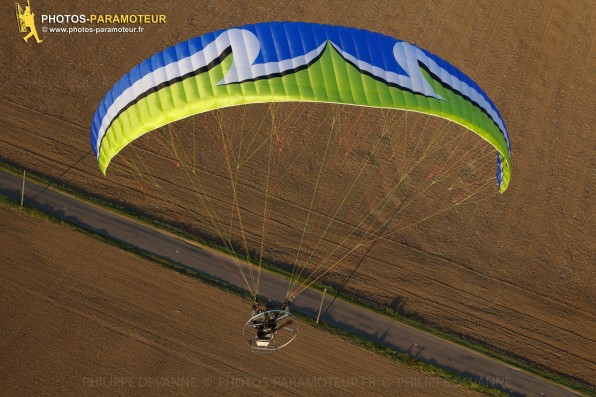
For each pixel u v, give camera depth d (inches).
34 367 591.5
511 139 832.3
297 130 797.9
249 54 472.7
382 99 479.8
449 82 518.3
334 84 475.2
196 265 669.9
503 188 565.6
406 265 695.7
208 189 730.8
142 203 709.3
